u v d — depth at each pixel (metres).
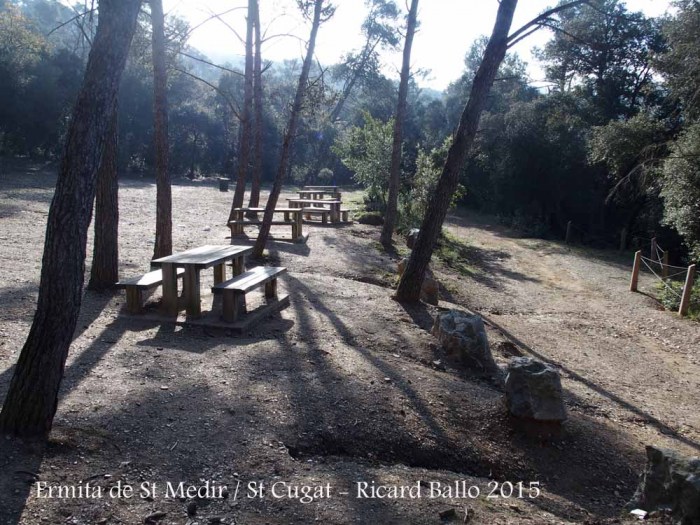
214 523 3.22
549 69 33.91
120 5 3.46
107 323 6.66
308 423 4.57
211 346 6.12
